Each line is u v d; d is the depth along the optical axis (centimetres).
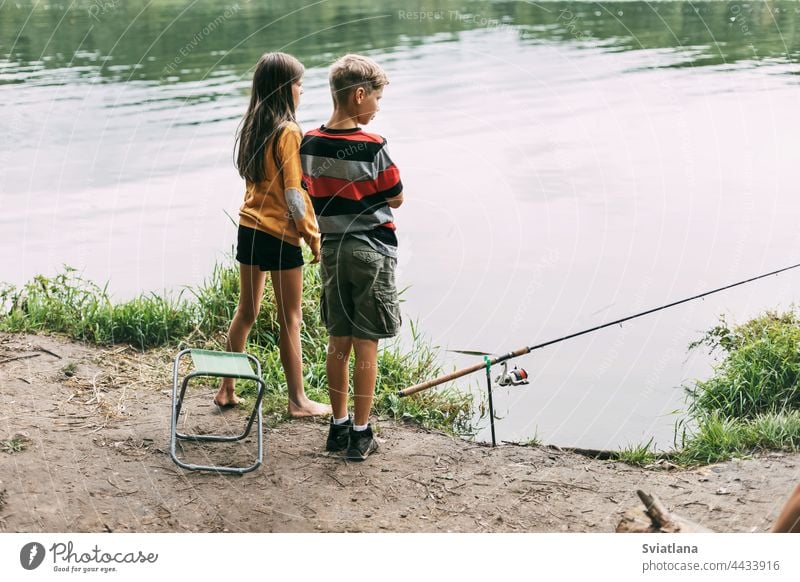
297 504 324
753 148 993
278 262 376
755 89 1246
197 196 862
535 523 313
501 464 360
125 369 443
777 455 365
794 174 905
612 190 857
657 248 709
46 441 360
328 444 364
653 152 979
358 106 337
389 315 347
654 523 298
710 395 447
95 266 682
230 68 1364
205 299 505
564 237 735
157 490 329
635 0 2003
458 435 414
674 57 1454
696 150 988
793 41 1543
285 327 389
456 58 1434
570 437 418
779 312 554
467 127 1084
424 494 334
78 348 464
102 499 321
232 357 363
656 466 369
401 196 344
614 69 1380
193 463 351
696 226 761
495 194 847
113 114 1133
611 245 716
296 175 360
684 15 1783
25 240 737
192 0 1953
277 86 362
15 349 456
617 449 398
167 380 432
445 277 651
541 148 1002
